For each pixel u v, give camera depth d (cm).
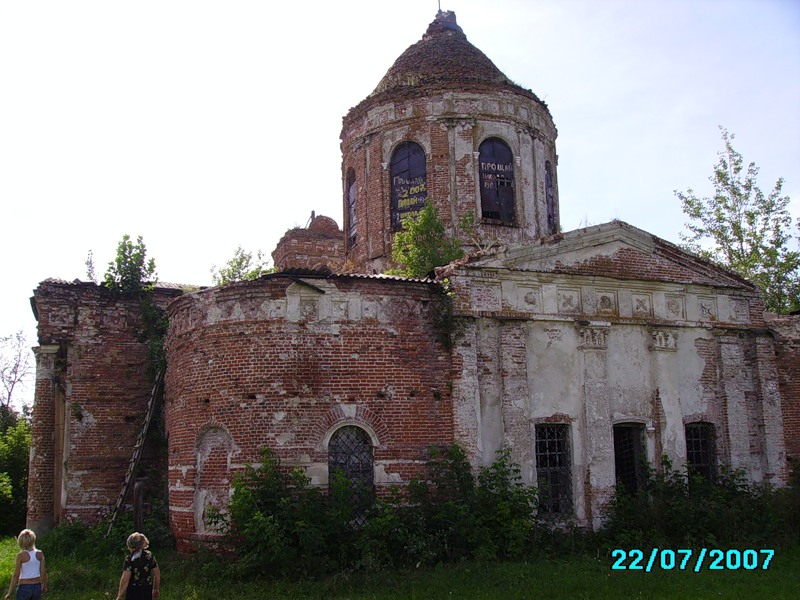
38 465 2055
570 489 1838
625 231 2012
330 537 1505
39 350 2078
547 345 1862
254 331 1652
